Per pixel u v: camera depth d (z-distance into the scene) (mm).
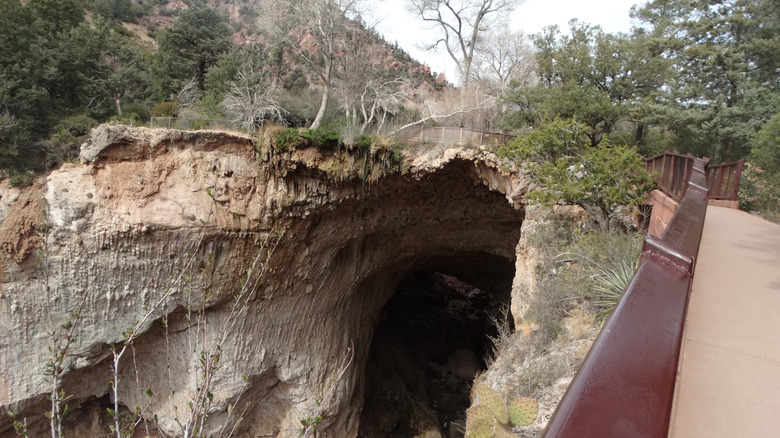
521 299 12242
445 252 26844
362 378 21938
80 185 12281
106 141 12367
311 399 17672
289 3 25531
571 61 23172
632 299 1807
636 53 21859
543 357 7738
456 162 17500
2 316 11508
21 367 11828
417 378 26062
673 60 21500
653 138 23938
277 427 18000
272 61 47312
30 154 16266
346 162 16344
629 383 1260
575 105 21094
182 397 14453
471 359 27438
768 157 10828
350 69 28891
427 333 30391
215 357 5215
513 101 27109
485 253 27156
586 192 11078
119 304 12914
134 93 30906
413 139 18484
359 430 20859
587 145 12523
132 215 12539
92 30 26391
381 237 20875
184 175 13328
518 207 16203
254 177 14344
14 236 11508
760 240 6738
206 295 5684
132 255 12758
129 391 14453
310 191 15672
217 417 15164
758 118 15992
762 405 2277
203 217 13398
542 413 5957
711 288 4328
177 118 23578
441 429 22953
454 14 35219
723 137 16750
